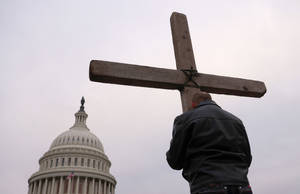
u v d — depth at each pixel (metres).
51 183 69.50
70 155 74.25
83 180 69.75
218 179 2.07
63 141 81.00
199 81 4.24
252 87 4.56
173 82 4.10
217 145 2.28
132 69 3.96
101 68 3.79
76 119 93.38
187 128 2.42
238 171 2.16
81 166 72.81
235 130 2.46
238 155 2.27
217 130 2.35
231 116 2.61
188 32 4.81
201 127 2.38
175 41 4.70
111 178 77.06
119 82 3.96
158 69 4.12
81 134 84.50
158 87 4.17
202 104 2.73
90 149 79.50
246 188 2.10
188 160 2.41
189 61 4.45
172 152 2.53
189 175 2.36
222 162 2.19
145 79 3.96
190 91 4.09
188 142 2.43
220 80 4.39
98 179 72.25
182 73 4.23
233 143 2.32
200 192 2.10
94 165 75.88
